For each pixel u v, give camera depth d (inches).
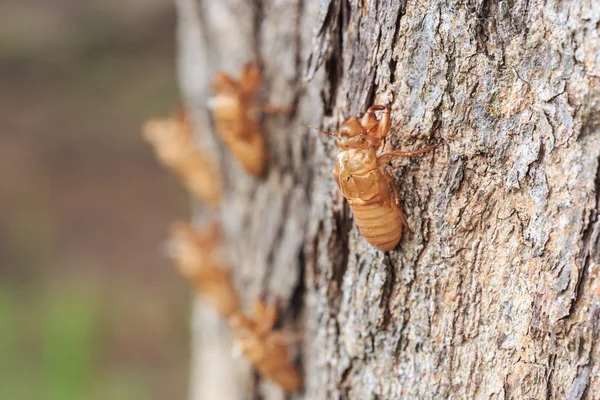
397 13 13.0
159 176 40.3
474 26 12.7
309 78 14.0
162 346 31.0
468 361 13.2
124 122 42.5
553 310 12.7
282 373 15.1
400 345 13.6
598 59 12.3
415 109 13.0
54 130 42.2
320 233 14.3
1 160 40.3
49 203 38.4
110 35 46.7
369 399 13.9
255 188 15.8
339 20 13.6
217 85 15.1
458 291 13.1
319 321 14.4
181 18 18.2
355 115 13.5
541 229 12.7
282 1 14.6
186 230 17.9
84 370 26.7
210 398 19.4
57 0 48.2
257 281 15.9
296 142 14.8
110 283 34.0
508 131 12.7
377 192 12.8
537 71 12.5
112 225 37.4
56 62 45.6
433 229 13.1
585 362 12.6
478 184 12.9
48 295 32.3
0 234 36.4
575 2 12.3
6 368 27.8
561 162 12.5
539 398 12.9
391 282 13.5
